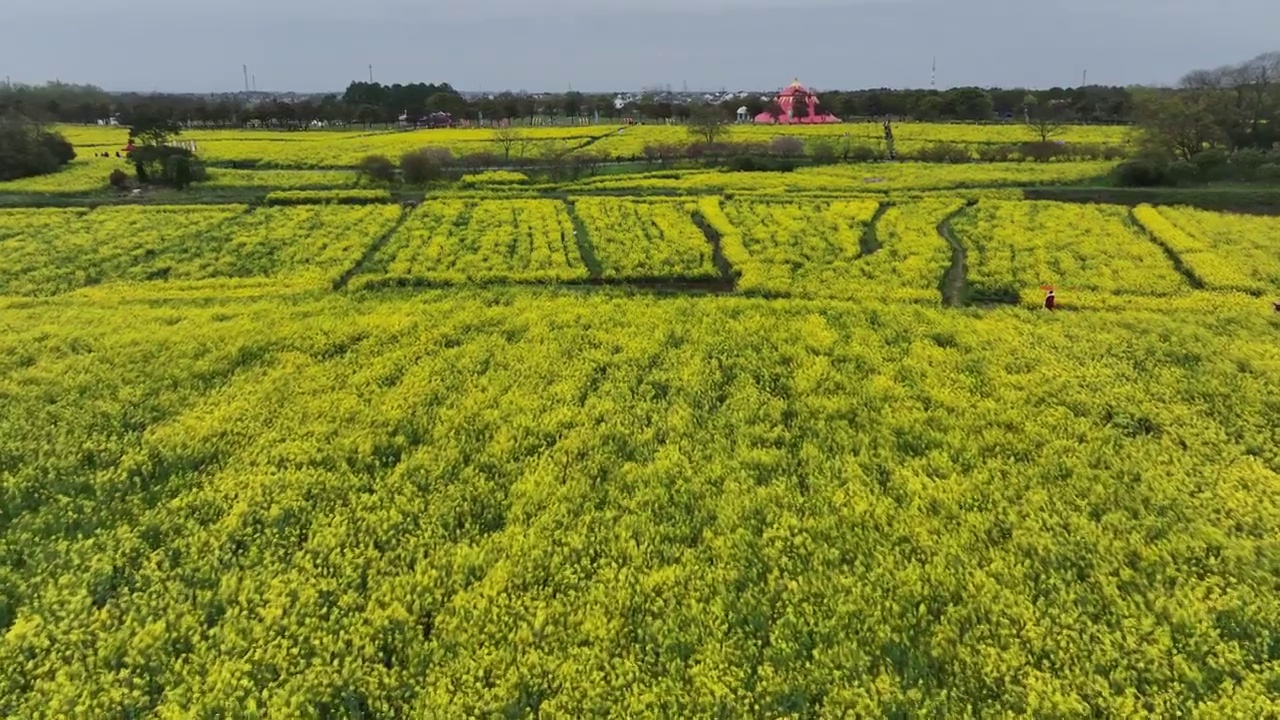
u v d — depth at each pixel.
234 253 37.66
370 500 16.83
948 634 12.83
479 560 14.81
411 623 13.36
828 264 34.97
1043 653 12.49
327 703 11.96
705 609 13.64
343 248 38.47
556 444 19.11
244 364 24.28
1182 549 14.67
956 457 18.39
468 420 20.59
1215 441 18.72
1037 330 26.23
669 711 11.59
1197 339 25.16
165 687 12.24
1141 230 39.41
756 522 15.95
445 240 39.69
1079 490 16.81
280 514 16.28
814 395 21.73
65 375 23.14
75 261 35.81
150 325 27.39
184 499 16.88
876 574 14.23
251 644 13.02
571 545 15.27
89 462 18.72
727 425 20.23
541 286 33.00
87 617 13.62
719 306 29.31
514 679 12.09
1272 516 15.58
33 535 15.98
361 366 24.09
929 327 26.77
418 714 11.64
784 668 12.32
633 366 23.92
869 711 11.48
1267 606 13.26
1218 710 11.37
